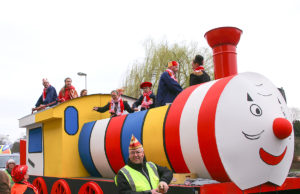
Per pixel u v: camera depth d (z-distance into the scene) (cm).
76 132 625
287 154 393
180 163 397
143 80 2150
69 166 606
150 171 312
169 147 403
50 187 618
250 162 352
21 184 400
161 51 2147
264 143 361
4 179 296
